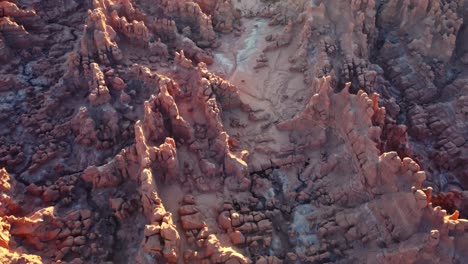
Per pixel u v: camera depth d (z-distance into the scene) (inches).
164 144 709.9
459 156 884.0
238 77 927.7
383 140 826.2
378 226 678.5
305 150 803.4
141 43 918.4
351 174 738.8
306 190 761.6
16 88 923.4
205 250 653.9
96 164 776.9
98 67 842.2
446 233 619.2
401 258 630.5
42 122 855.1
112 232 689.6
